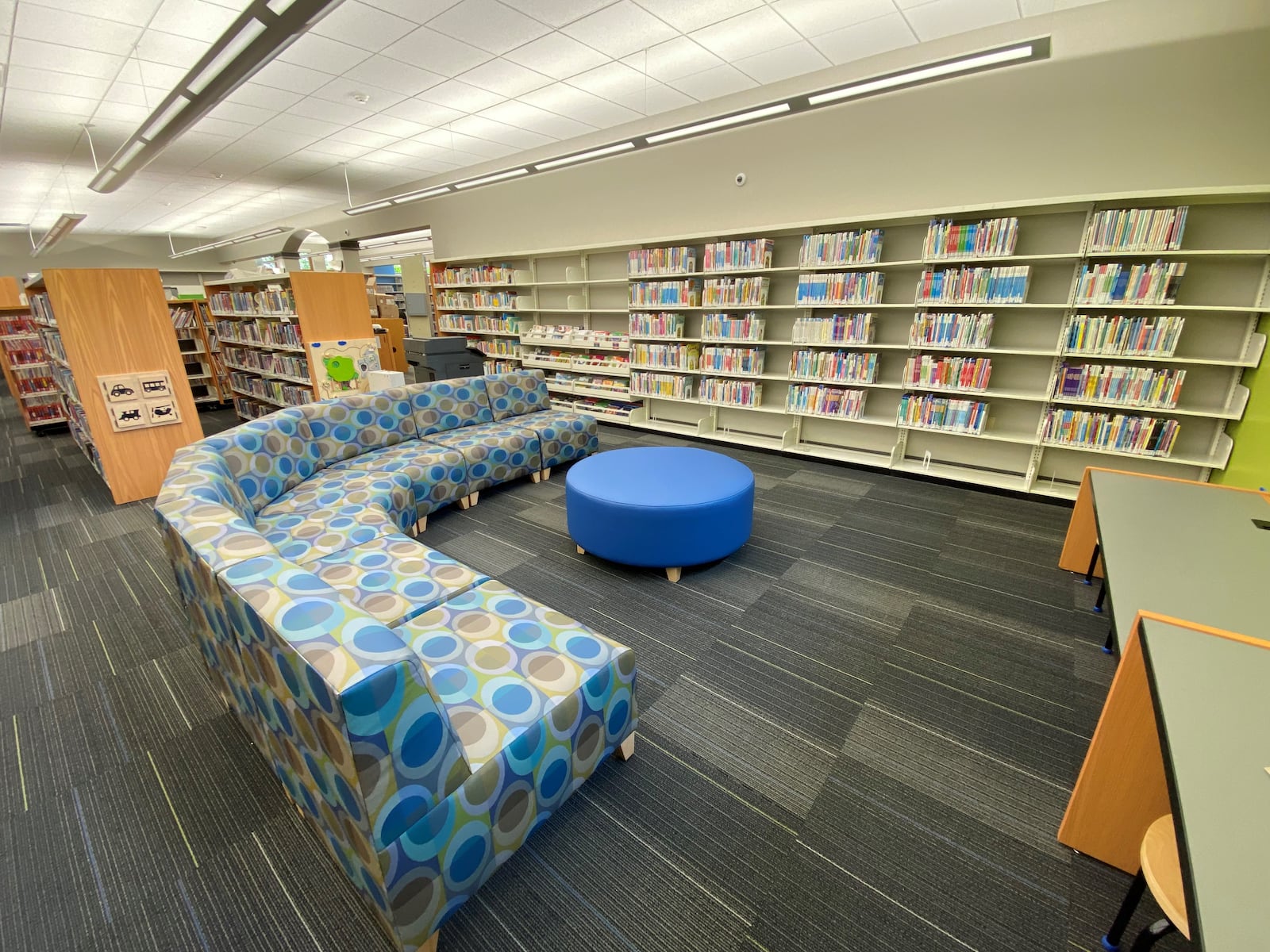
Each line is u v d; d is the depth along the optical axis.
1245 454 2.96
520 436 4.03
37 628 2.44
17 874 1.38
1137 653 1.20
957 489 4.02
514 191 6.71
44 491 4.25
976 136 3.67
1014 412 3.93
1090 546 2.73
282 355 5.41
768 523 3.46
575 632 1.64
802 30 3.55
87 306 3.68
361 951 1.20
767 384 5.11
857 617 2.45
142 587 2.78
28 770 1.69
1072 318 3.38
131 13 3.27
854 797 1.57
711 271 4.86
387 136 5.73
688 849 1.43
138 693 2.02
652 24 3.46
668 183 5.30
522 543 3.22
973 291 3.64
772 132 4.55
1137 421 3.30
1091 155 3.33
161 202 8.59
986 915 1.27
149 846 1.45
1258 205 2.97
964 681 2.05
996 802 1.55
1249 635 1.21
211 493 1.76
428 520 3.57
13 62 3.79
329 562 2.11
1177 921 0.87
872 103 4.02
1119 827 1.32
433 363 6.16
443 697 1.36
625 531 2.69
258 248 12.38
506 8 3.26
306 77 4.21
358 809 0.99
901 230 4.10
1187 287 3.21
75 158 6.01
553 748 1.35
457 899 1.18
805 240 4.26
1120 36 3.12
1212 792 0.78
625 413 5.99
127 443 3.94
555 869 1.38
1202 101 2.99
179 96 3.41
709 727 1.84
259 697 1.30
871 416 4.51
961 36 3.62
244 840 1.46
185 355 7.35
